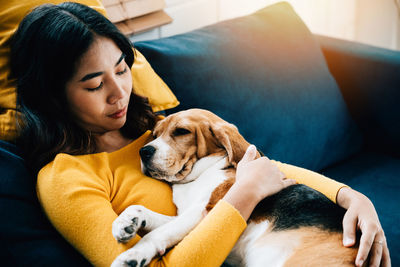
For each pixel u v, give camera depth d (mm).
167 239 920
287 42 1793
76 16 1021
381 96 1929
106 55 1014
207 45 1610
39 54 1010
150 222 962
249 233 1074
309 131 1730
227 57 1614
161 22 2004
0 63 1126
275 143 1641
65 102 1066
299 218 1059
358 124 2062
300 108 1718
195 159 1152
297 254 1003
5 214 924
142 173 1128
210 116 1211
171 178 1113
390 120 1924
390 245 1402
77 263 956
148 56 1499
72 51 975
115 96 1056
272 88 1665
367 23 3119
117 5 1860
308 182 1205
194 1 2223
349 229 1001
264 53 1707
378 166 1865
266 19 1832
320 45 2109
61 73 1005
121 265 837
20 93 1075
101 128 1140
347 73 2029
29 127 1062
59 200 940
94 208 933
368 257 973
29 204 981
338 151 1854
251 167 1062
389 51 1959
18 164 1021
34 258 918
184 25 2234
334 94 1852
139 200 1056
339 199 1133
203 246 877
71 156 1037
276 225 1061
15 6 1182
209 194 1082
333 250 983
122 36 1081
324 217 1058
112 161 1130
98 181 1028
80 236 914
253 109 1599
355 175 1798
